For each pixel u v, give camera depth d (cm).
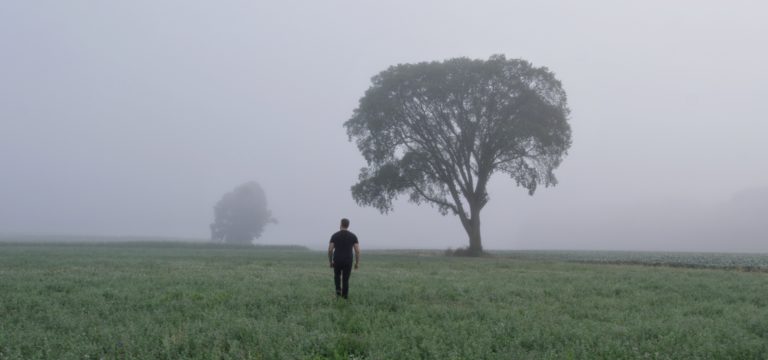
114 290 1528
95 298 1354
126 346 840
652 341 913
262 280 1919
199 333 935
